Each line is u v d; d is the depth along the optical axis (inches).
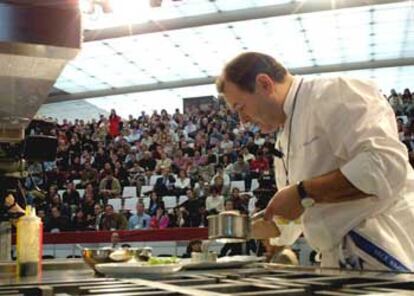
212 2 473.7
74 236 298.0
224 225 59.0
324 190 60.1
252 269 58.4
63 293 37.2
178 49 578.6
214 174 490.3
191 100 737.6
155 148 584.7
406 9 476.4
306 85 67.5
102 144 609.3
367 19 502.3
